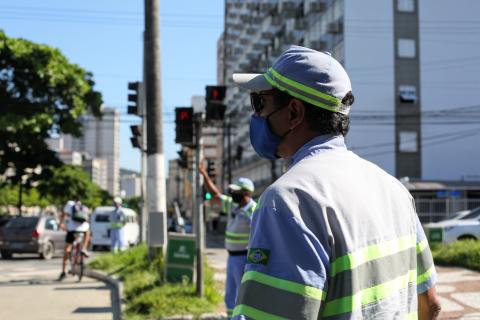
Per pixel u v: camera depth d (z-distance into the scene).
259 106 1.88
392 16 40.41
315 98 1.72
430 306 1.94
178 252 9.82
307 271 1.46
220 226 51.91
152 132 12.59
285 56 1.78
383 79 40.09
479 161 40.56
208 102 9.56
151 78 12.70
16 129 29.39
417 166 40.03
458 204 34.62
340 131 1.78
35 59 29.91
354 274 1.52
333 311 1.51
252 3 62.59
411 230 1.83
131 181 30.06
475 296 9.16
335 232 1.53
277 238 1.50
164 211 12.44
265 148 1.88
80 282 12.91
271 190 1.59
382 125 39.94
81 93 31.83
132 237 30.80
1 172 32.47
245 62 70.00
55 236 21.83
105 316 8.66
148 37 12.81
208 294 8.85
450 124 40.41
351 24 40.00
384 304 1.61
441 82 40.69
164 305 8.04
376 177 1.79
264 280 1.48
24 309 9.34
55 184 35.75
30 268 16.75
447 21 40.94
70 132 32.22
